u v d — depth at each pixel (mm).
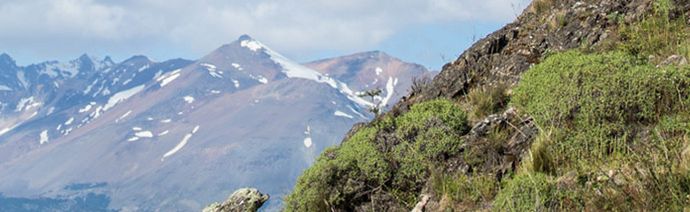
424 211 6805
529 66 9359
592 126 6383
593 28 9453
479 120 8352
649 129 6141
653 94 6348
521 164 6773
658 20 8758
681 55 7398
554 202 5184
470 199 6500
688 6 8812
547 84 7398
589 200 5188
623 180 5387
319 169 7906
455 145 7523
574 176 5684
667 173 5055
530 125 7121
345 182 7738
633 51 8359
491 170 6918
